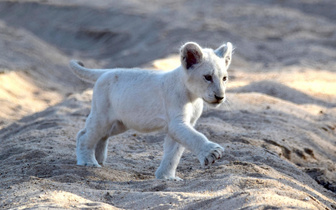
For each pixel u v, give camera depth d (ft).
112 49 115.44
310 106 65.26
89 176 29.73
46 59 92.58
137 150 41.47
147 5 146.10
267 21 129.29
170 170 31.04
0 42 94.48
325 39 115.65
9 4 149.59
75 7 142.51
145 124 30.78
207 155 26.58
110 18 133.49
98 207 23.11
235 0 151.64
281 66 92.38
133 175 31.83
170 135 29.40
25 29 134.00
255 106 59.93
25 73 80.23
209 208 22.52
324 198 28.63
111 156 37.86
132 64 100.17
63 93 77.05
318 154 46.73
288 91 71.10
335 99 69.51
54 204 23.20
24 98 70.90
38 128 49.93
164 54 100.37
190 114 29.63
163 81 30.17
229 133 45.14
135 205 24.29
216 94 28.63
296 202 22.35
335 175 39.09
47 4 146.72
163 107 29.94
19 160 34.53
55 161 33.47
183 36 112.78
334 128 55.77
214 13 135.85
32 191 25.57
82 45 121.80
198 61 28.89
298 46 109.19
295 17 134.00
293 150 44.42
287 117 56.54
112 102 32.01
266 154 37.65
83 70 35.19
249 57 101.24
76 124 50.44
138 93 30.81
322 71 87.81
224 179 26.73
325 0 148.56
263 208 21.22
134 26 125.70
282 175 31.40
